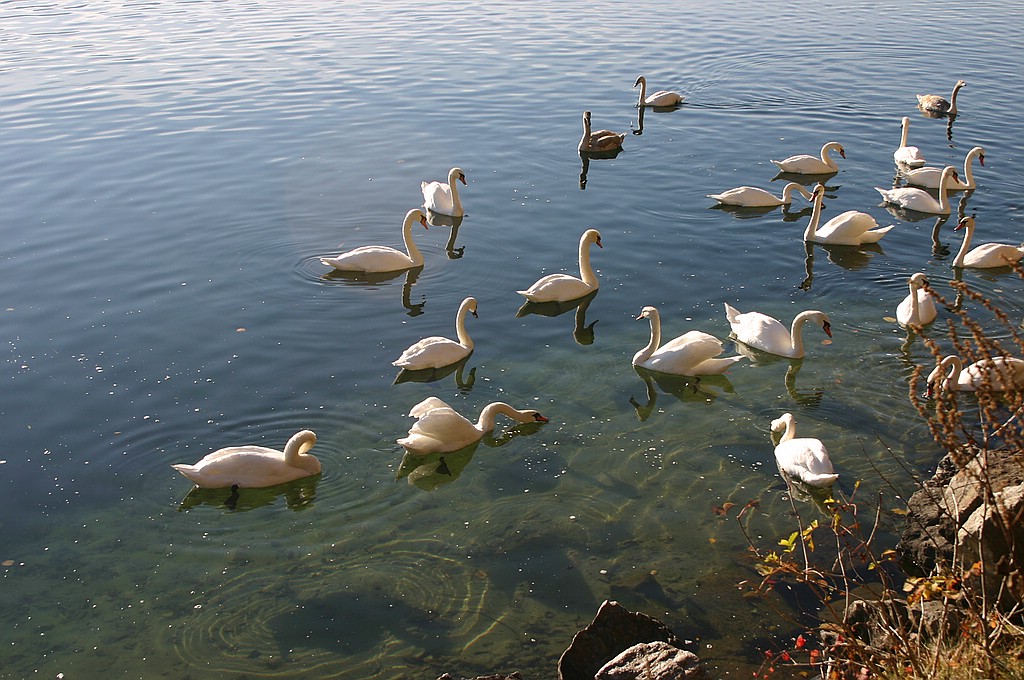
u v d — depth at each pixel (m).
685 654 10.12
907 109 35.53
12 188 26.36
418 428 14.74
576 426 15.76
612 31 47.50
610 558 12.52
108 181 26.94
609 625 10.71
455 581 12.16
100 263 21.91
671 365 17.30
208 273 21.55
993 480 11.10
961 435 14.69
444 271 22.08
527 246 23.48
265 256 22.53
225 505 13.73
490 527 13.21
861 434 15.28
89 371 17.27
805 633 10.98
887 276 21.77
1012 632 8.62
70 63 39.53
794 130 33.38
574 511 13.52
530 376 17.41
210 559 12.62
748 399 16.55
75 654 11.09
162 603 11.84
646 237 24.02
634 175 28.66
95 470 14.48
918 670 8.49
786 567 10.50
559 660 10.64
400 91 36.56
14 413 15.94
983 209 26.38
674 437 15.38
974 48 44.38
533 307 20.38
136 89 35.97
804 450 14.02
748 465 14.55
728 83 38.97
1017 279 21.45
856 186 28.45
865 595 11.45
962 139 32.16
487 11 51.97
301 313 19.80
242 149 29.77
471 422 15.64
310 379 17.12
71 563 12.55
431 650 11.02
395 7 52.72
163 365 17.50
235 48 42.44
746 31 47.94
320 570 12.39
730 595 11.71
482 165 29.19
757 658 10.66
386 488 14.11
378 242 23.55
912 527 12.16
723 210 26.03
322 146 30.27
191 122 32.31
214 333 18.80
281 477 14.02
